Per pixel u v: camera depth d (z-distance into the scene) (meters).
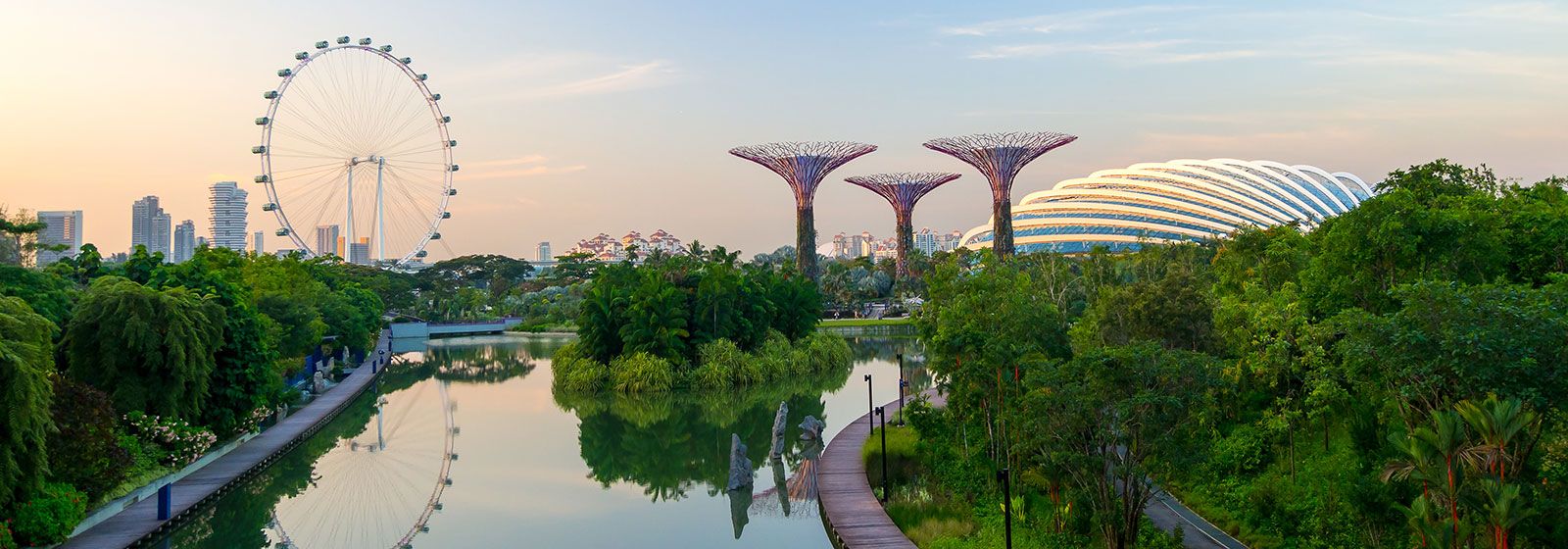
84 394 31.62
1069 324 59.84
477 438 52.78
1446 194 38.50
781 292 84.38
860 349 101.38
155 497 34.62
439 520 36.47
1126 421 24.55
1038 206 187.75
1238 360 33.91
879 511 32.84
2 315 25.66
